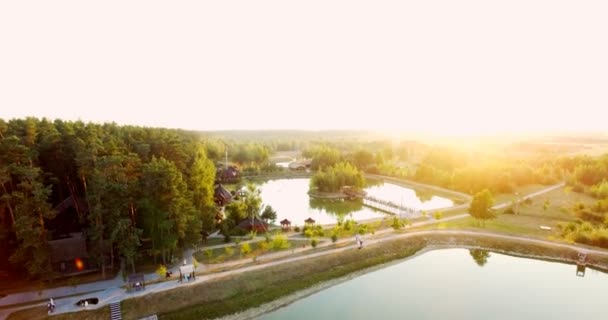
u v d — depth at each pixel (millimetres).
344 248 58750
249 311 42406
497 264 58344
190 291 42656
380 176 141125
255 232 64375
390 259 58281
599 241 61781
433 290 49219
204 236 59344
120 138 64500
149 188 45969
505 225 72938
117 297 40219
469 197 104938
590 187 102750
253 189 84875
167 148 63281
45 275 41219
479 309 44094
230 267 49469
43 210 39750
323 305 44750
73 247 45906
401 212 85312
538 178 117125
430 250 63344
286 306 44531
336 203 100562
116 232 41875
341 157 153375
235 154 164250
